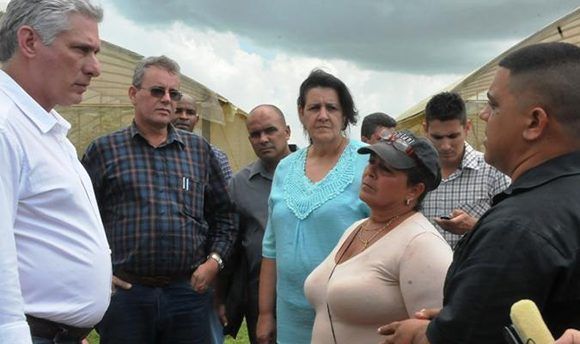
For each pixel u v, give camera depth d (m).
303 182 3.62
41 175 2.42
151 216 3.92
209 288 4.18
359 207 3.43
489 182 3.95
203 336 4.09
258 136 4.40
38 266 2.44
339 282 2.78
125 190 3.94
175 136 4.09
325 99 3.60
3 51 2.55
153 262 3.90
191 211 4.06
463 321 1.69
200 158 4.19
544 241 1.62
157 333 3.98
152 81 3.96
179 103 5.65
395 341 2.06
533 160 1.80
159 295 3.93
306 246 3.46
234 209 4.36
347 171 3.52
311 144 3.77
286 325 3.55
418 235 2.71
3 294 2.14
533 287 1.62
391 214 2.88
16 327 2.15
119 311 3.90
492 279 1.65
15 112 2.39
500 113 1.84
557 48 1.82
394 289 2.71
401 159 2.80
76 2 2.54
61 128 2.57
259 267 4.30
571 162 1.76
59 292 2.49
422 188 2.86
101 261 2.63
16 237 2.40
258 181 4.44
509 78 1.83
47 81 2.53
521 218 1.66
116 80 11.24
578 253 1.63
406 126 15.12
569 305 1.64
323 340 2.88
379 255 2.76
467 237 1.80
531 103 1.78
